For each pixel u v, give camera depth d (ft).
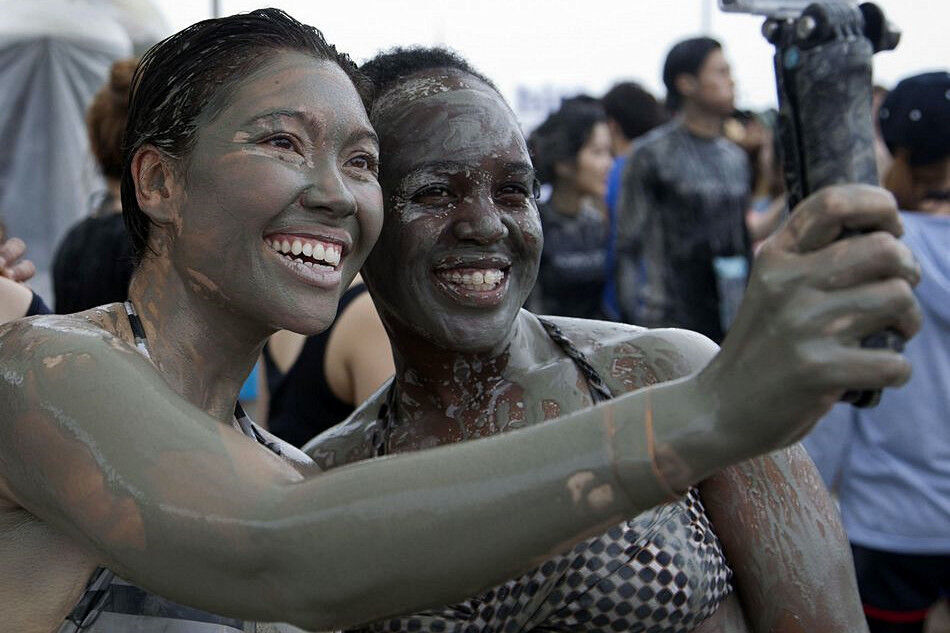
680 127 15.03
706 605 4.80
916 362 9.50
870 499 9.77
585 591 4.69
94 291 9.48
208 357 4.36
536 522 3.17
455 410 5.19
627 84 18.63
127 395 3.55
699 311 14.92
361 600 3.28
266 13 4.28
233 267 4.11
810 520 4.96
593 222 15.84
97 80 16.79
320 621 3.36
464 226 4.85
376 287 5.13
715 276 14.83
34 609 4.02
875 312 2.80
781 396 2.90
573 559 4.70
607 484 3.13
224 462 3.43
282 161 4.06
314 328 4.17
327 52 4.36
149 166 4.26
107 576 4.12
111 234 9.52
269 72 4.12
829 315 2.82
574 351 5.23
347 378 8.30
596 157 15.52
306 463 4.99
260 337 4.43
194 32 4.22
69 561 4.06
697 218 14.80
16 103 16.42
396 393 5.38
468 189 4.89
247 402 10.66
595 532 3.20
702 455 3.06
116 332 4.25
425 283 4.93
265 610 3.38
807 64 3.03
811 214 2.87
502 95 5.14
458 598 3.29
